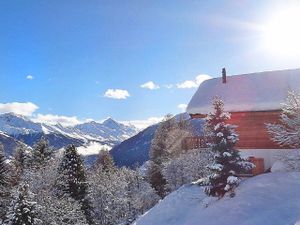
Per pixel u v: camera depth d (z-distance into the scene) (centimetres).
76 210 4578
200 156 4950
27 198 3569
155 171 6650
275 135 3177
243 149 3534
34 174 4566
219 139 2928
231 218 2500
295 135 2927
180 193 3278
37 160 6000
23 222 3447
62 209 4166
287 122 2958
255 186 2795
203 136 4009
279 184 2739
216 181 2920
